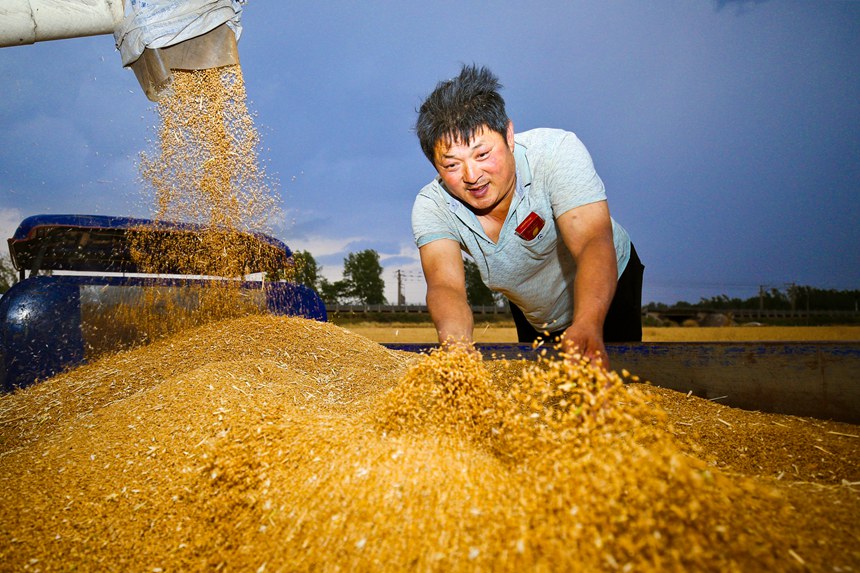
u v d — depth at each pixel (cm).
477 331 2061
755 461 191
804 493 130
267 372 292
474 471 124
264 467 152
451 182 216
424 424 157
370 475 129
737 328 2792
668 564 87
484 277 282
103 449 196
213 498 154
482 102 204
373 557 108
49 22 340
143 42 364
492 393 155
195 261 494
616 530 94
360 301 4788
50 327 429
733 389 280
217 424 186
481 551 99
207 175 438
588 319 160
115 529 155
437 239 252
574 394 134
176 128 415
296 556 119
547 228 247
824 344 261
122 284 461
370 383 314
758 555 91
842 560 95
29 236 445
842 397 254
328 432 160
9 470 197
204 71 407
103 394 344
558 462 114
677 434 212
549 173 225
